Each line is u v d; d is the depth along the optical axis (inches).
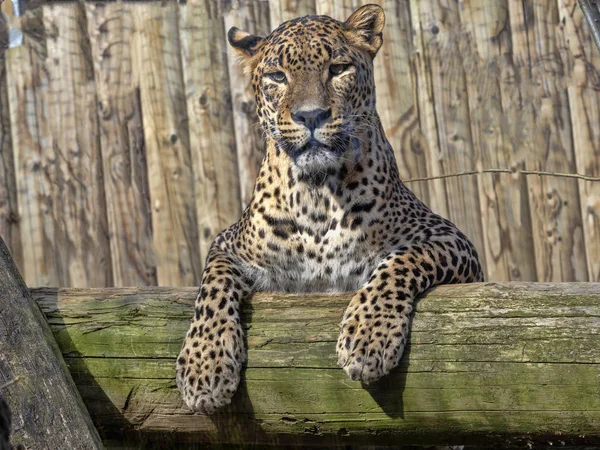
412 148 567.2
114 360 320.8
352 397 301.1
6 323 299.4
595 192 568.1
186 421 317.7
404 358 297.9
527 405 288.8
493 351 291.0
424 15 567.2
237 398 309.4
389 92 565.9
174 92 571.8
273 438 314.5
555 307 290.8
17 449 285.7
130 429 324.2
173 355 319.3
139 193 573.3
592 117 567.2
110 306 327.9
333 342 306.2
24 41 575.2
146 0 574.2
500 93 568.4
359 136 367.6
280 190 365.7
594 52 567.8
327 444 314.7
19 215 576.4
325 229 364.2
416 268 336.2
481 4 569.0
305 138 349.4
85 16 576.7
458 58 568.4
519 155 567.5
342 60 362.0
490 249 568.1
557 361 286.4
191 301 331.3
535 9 569.0
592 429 287.4
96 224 574.6
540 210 568.7
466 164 567.2
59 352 314.2
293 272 373.1
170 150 571.2
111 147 573.3
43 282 574.2
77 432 289.7
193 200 573.0
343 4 565.6
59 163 575.8
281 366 306.8
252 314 319.9
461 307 299.0
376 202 366.3
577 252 568.1
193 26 571.8
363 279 371.2
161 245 570.3
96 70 575.2
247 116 570.6
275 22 569.3
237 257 377.4
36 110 575.8
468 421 294.8
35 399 290.8
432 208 569.0
